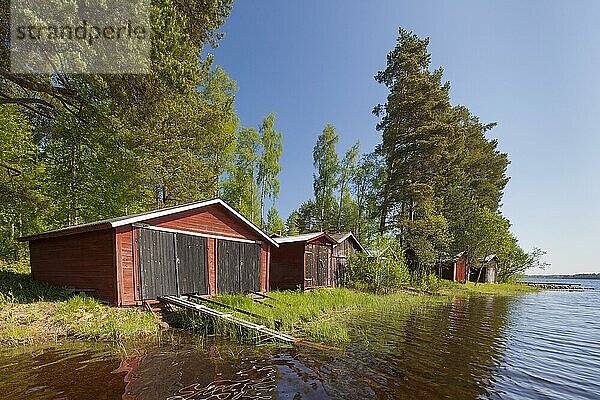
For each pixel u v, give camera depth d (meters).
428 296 23.89
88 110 11.73
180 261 13.05
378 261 23.86
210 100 26.48
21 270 16.94
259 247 17.31
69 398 5.21
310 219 57.38
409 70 29.14
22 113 17.47
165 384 5.91
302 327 10.90
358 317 13.81
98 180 20.53
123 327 9.10
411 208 30.72
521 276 54.34
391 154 30.20
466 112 41.56
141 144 15.95
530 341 10.77
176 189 20.22
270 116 35.47
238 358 7.52
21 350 7.57
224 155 27.92
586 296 34.78
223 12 12.52
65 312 9.59
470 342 10.20
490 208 44.91
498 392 6.23
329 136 40.44
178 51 10.42
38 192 17.22
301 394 5.71
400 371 7.16
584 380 7.11
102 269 11.37
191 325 10.23
